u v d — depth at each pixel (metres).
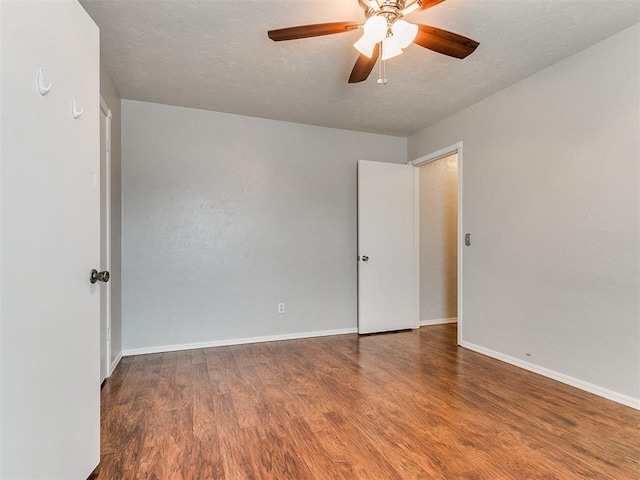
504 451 1.68
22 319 1.08
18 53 1.06
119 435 1.82
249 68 2.63
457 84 2.90
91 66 1.53
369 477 1.49
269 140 3.69
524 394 2.33
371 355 3.18
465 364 2.93
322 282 3.91
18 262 1.06
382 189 4.07
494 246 3.10
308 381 2.56
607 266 2.26
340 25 1.77
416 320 4.29
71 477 1.34
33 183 1.14
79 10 1.43
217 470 1.54
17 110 1.06
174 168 3.34
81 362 1.43
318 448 1.71
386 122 3.81
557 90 2.56
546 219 2.65
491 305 3.13
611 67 2.23
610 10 1.97
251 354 3.21
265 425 1.92
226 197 3.51
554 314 2.59
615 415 2.03
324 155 3.94
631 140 2.14
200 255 3.42
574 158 2.45
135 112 3.22
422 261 4.46
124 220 3.17
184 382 2.54
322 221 3.92
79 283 1.42
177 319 3.33
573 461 1.60
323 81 2.84
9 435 1.01
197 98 3.17
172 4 1.91
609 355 2.25
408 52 2.40
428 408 2.12
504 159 3.00
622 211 2.18
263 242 3.65
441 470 1.54
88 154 1.51
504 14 1.99
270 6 1.94
